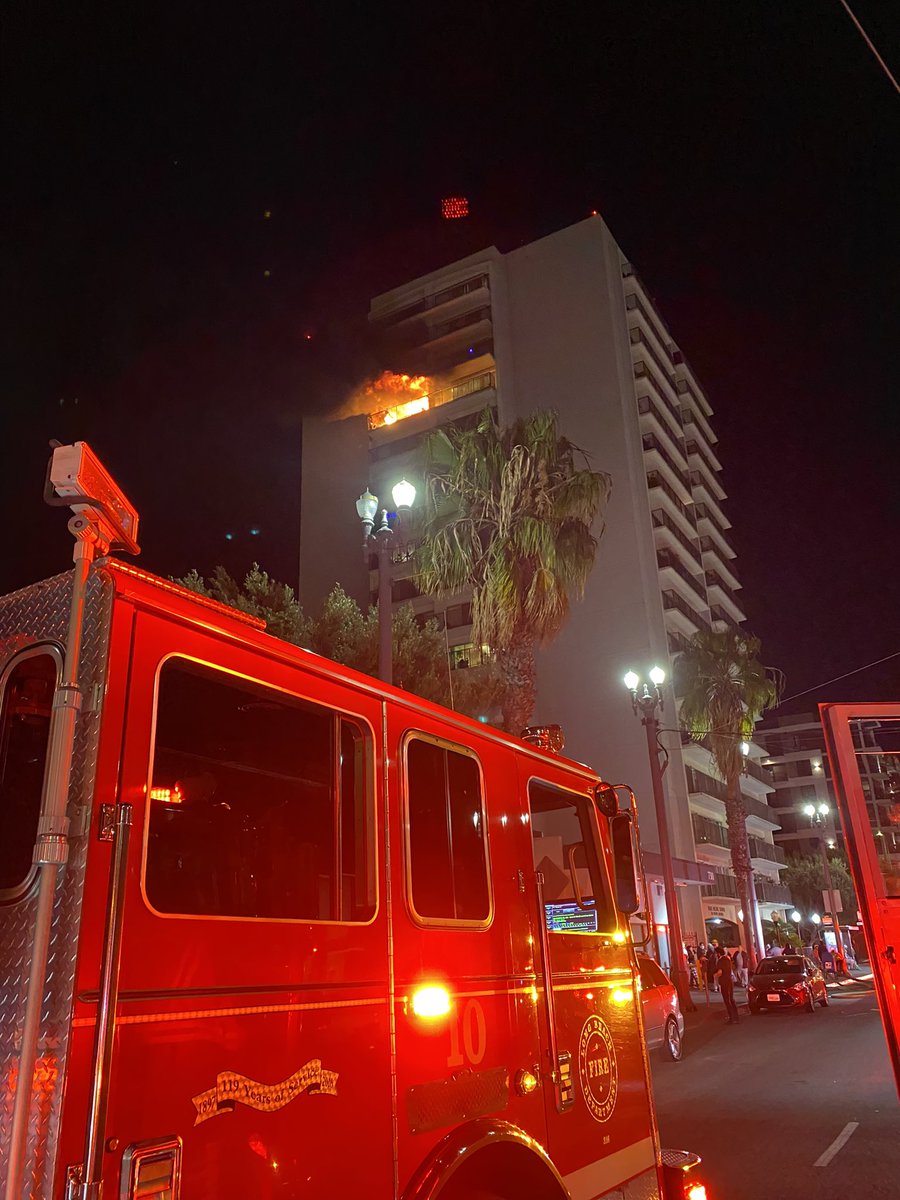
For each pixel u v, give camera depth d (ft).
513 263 182.39
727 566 204.13
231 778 9.10
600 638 149.18
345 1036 8.11
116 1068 6.05
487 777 11.73
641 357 177.06
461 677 71.05
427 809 10.59
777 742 256.73
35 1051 5.76
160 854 7.93
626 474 156.66
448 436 63.16
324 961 8.11
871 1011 73.20
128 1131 6.01
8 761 7.12
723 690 119.75
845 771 16.44
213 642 7.94
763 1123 29.25
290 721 9.17
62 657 7.00
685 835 141.79
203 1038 6.73
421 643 66.54
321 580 177.68
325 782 9.11
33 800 6.95
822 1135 27.04
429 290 185.37
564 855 13.91
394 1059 8.63
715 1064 45.16
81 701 6.72
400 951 9.13
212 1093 6.67
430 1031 9.23
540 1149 10.20
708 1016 77.46
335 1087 7.83
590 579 152.97
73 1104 5.72
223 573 59.36
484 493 60.23
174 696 8.14
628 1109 13.09
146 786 6.93
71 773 6.45
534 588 56.70
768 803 253.65
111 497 7.77
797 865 221.87
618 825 14.73
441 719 11.04
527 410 169.78
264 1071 7.16
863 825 16.19
